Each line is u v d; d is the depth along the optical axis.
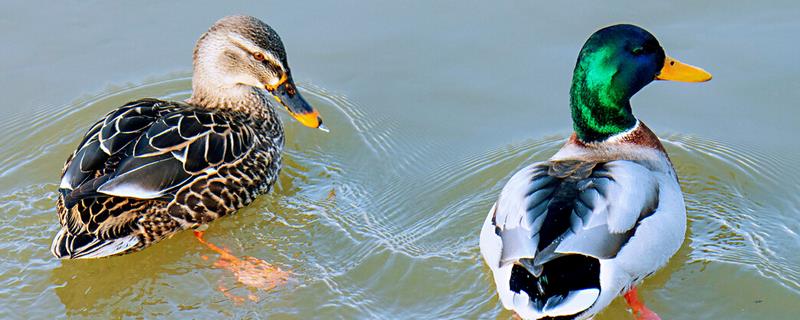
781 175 12.72
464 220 12.17
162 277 11.34
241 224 12.20
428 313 10.65
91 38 15.25
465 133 13.70
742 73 14.05
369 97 14.35
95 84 14.52
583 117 11.84
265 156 12.64
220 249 11.80
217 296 11.00
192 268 11.48
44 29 15.37
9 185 12.66
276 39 12.97
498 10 15.53
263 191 12.66
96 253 10.88
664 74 11.88
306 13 15.69
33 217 12.05
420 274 11.20
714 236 11.66
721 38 14.57
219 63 13.06
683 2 15.29
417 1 15.83
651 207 10.38
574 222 9.70
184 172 11.45
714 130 13.47
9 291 10.95
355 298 10.89
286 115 14.61
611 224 9.87
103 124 11.62
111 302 10.92
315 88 14.54
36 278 11.14
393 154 13.53
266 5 15.83
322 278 11.23
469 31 15.20
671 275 10.98
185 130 11.68
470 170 13.09
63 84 14.49
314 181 13.16
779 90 13.77
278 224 12.23
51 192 12.51
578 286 9.62
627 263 10.02
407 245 11.73
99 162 11.05
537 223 9.70
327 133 13.96
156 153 11.28
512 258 9.55
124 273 11.37
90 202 10.91
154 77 14.66
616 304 10.70
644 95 14.15
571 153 11.98
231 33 12.97
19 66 14.71
